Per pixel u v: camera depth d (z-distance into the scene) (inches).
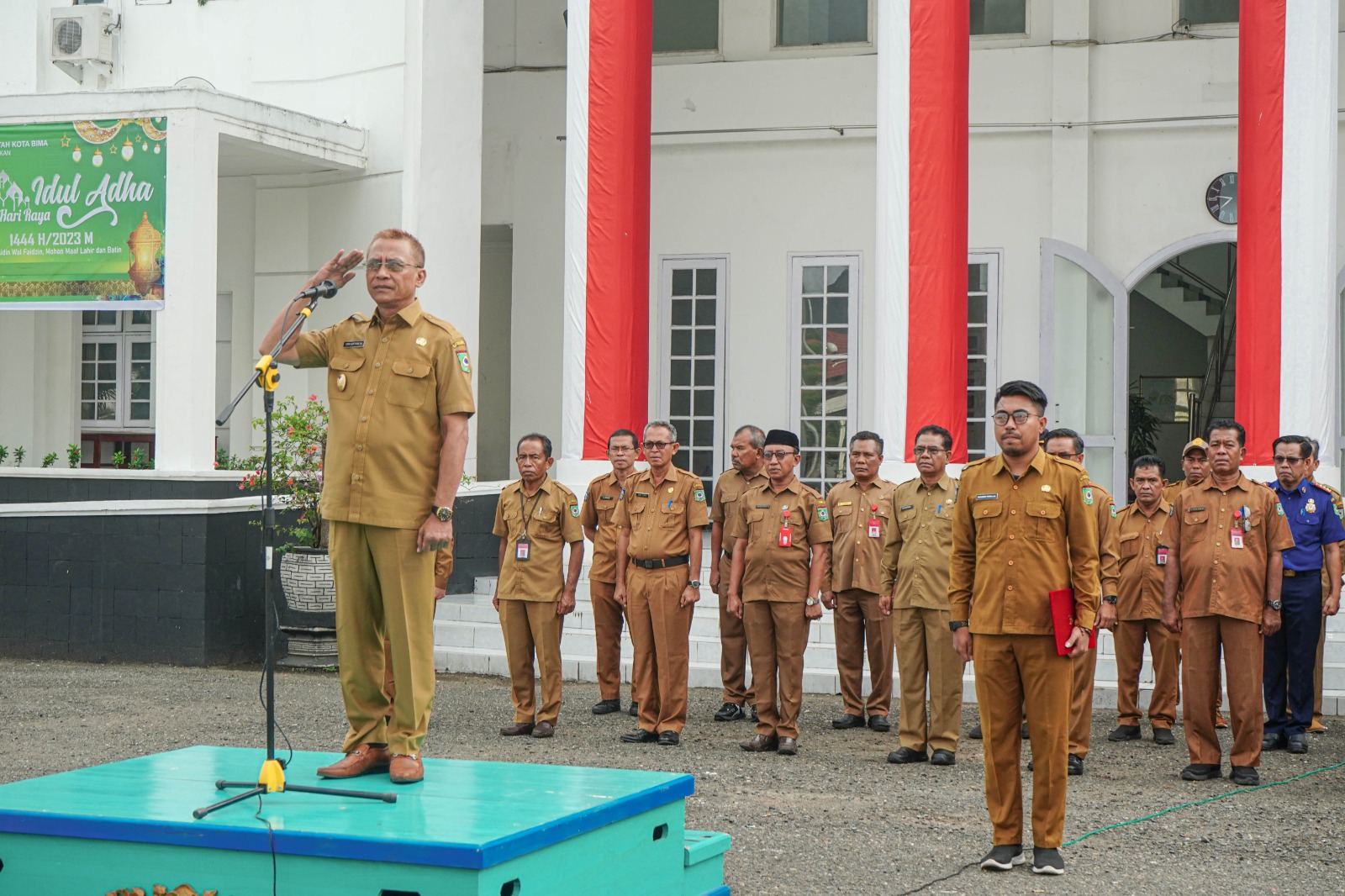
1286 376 474.0
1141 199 633.0
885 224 480.7
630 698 433.4
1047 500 235.3
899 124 479.5
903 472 476.7
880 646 387.9
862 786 312.2
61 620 502.3
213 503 488.4
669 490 358.0
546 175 687.1
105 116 525.7
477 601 521.0
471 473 585.3
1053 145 634.8
